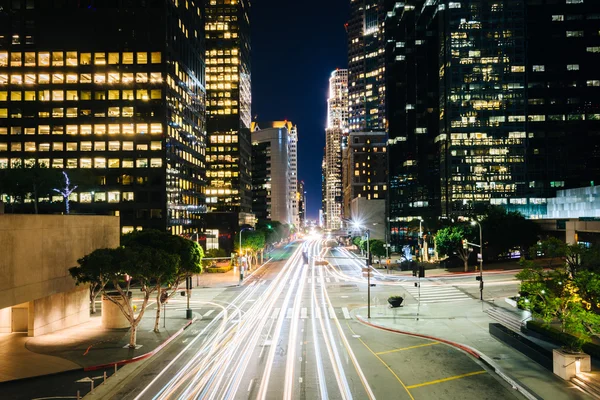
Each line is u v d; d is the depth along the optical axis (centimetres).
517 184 11481
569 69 11569
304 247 17275
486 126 11600
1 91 9269
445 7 12000
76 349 3098
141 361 2864
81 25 9350
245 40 18600
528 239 7638
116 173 9262
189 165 10950
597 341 2761
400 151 14875
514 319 3650
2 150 9262
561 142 11506
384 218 16875
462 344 3117
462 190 11556
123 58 9356
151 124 9319
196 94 11612
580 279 2289
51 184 7731
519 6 11625
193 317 4353
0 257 2814
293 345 3219
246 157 18312
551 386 2239
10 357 2909
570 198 10188
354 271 8488
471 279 6331
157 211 9250
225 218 11469
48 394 2278
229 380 2447
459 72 11675
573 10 11612
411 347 3119
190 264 3775
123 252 3153
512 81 11631
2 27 9338
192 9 11325
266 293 5931
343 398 2162
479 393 2219
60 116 9294
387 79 15575
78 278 3095
